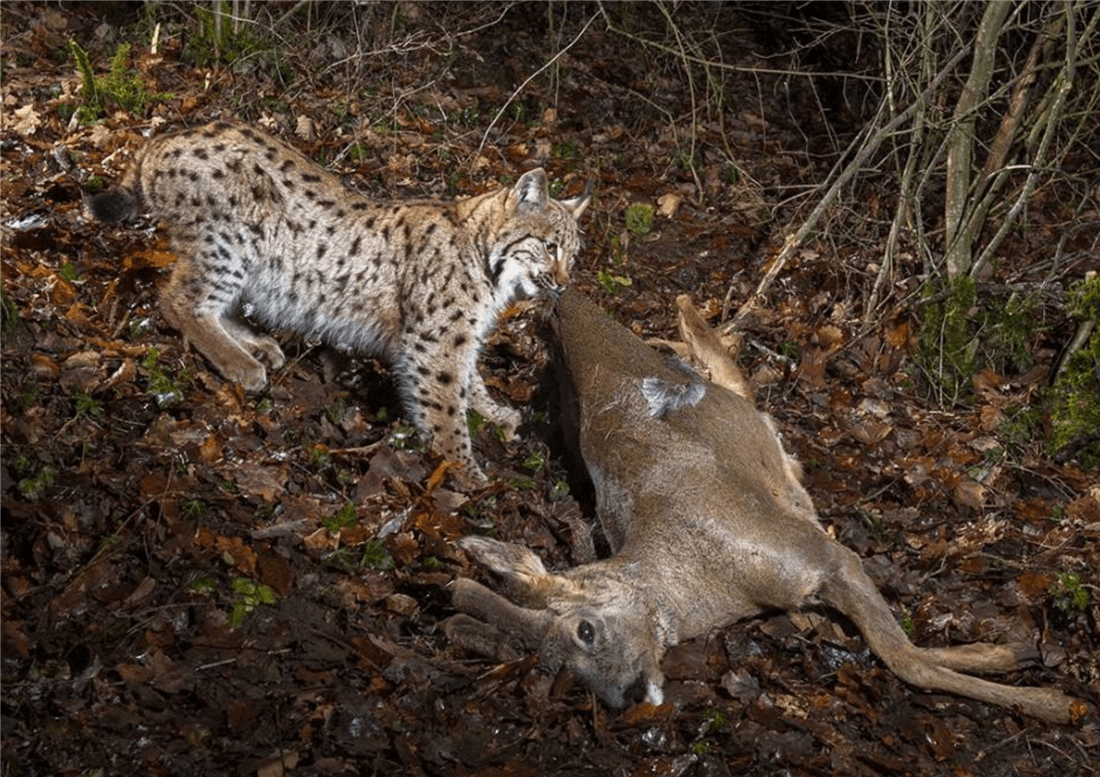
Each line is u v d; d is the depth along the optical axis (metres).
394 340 7.05
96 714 4.75
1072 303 8.55
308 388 6.96
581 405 6.31
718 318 8.90
